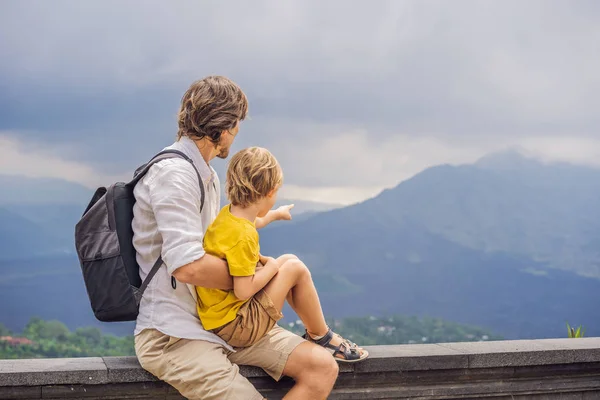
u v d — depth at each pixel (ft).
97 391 10.01
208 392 9.15
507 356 11.70
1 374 9.59
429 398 11.49
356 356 10.54
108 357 10.59
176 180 8.99
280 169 9.54
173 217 8.87
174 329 9.21
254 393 9.15
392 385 11.27
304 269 9.91
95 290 9.42
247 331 9.49
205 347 9.27
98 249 9.40
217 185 9.95
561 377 12.26
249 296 9.17
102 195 9.75
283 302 9.71
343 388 11.05
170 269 8.83
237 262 9.00
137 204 9.30
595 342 12.73
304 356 9.70
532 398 12.17
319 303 10.21
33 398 9.79
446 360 11.35
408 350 11.57
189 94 9.51
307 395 9.72
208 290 9.33
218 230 9.27
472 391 11.71
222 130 9.41
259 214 9.73
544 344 12.42
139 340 9.45
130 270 9.35
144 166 9.64
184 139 9.56
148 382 10.16
